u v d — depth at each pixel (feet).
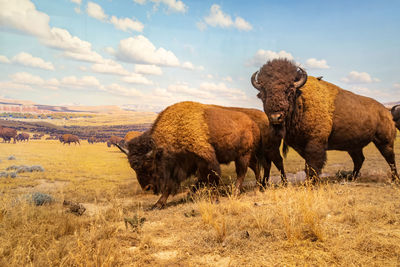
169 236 11.14
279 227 10.66
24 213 13.70
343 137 21.33
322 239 9.01
